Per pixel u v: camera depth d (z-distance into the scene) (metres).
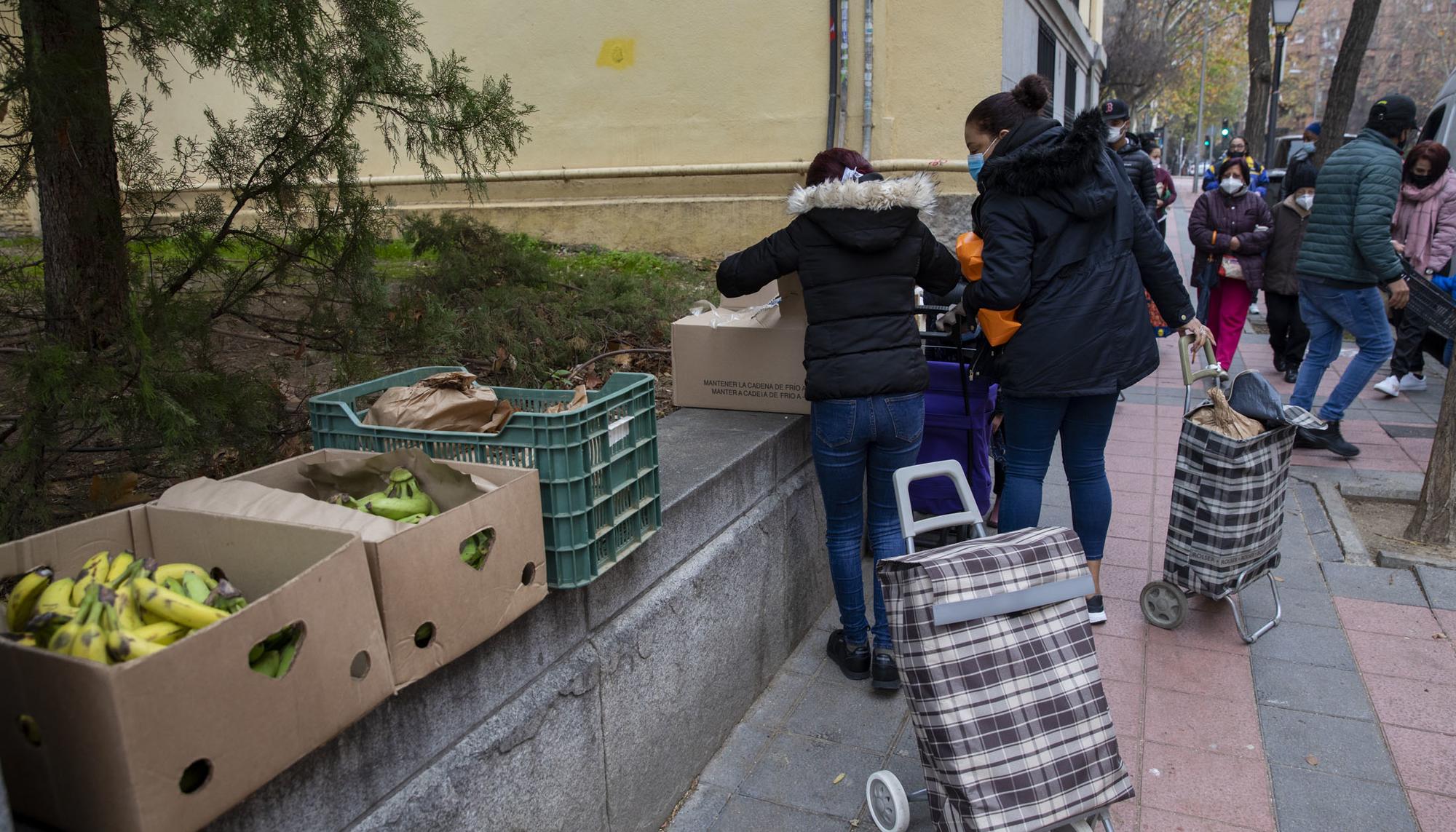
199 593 1.55
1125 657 3.64
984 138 3.53
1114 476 5.61
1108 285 3.30
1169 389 7.70
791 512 3.66
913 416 3.18
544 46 9.40
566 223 9.51
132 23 2.52
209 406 2.55
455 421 2.35
